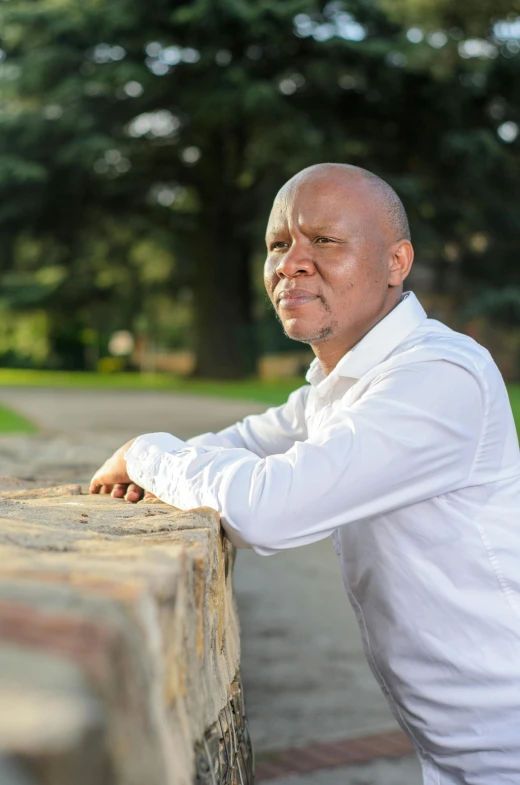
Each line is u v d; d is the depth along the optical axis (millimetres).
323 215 1719
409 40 21922
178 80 22938
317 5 21750
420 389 1554
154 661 724
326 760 3186
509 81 23297
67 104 23062
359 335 1783
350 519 1533
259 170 23125
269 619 4758
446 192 24703
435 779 1738
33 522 1286
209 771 996
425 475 1552
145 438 1812
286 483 1488
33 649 596
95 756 565
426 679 1664
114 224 27672
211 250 27656
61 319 34312
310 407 1980
